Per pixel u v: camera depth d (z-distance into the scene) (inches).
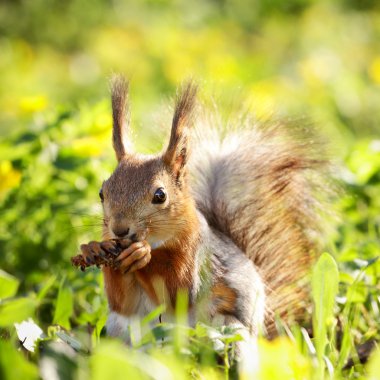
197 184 379.2
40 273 422.6
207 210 372.8
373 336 322.3
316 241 393.7
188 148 327.3
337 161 415.8
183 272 311.7
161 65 891.4
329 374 259.3
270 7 1098.1
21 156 458.0
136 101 743.7
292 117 413.7
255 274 340.5
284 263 375.9
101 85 866.8
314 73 791.1
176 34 978.1
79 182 460.1
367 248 388.2
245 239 371.2
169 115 408.2
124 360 223.8
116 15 1090.1
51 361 231.3
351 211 460.4
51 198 449.4
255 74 851.4
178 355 256.5
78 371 232.4
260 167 388.2
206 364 269.4
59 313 323.6
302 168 395.2
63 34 1062.4
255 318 329.4
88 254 298.5
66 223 441.4
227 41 990.4
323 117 671.8
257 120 408.8
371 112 759.7
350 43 984.9
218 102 417.1
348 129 719.7
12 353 225.6
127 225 306.8
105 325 318.0
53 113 505.0
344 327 309.9
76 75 930.1
